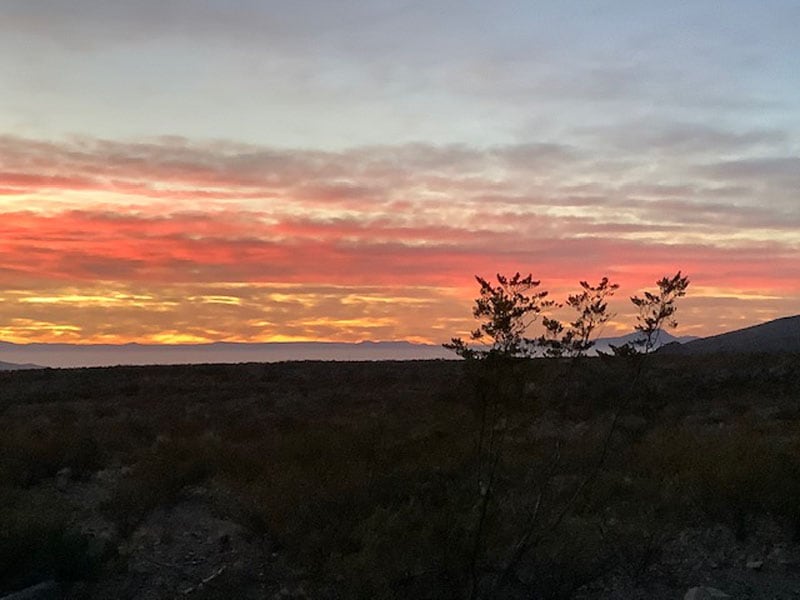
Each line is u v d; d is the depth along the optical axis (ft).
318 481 37.11
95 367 176.24
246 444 59.26
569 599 27.43
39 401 119.55
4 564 27.68
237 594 27.66
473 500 30.66
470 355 27.35
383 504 34.45
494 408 28.27
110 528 36.27
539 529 30.71
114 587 28.71
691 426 68.03
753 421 70.85
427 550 27.86
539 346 27.73
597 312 28.40
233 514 37.19
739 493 34.63
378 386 132.98
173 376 155.22
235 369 165.37
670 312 28.71
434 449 37.93
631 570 29.68
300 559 30.25
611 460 42.80
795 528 32.83
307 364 176.35
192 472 44.37
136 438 68.95
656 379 103.50
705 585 28.40
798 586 28.30
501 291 27.22
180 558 31.96
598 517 33.50
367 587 26.43
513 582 27.76
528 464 37.47
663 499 36.11
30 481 46.93
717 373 111.24
